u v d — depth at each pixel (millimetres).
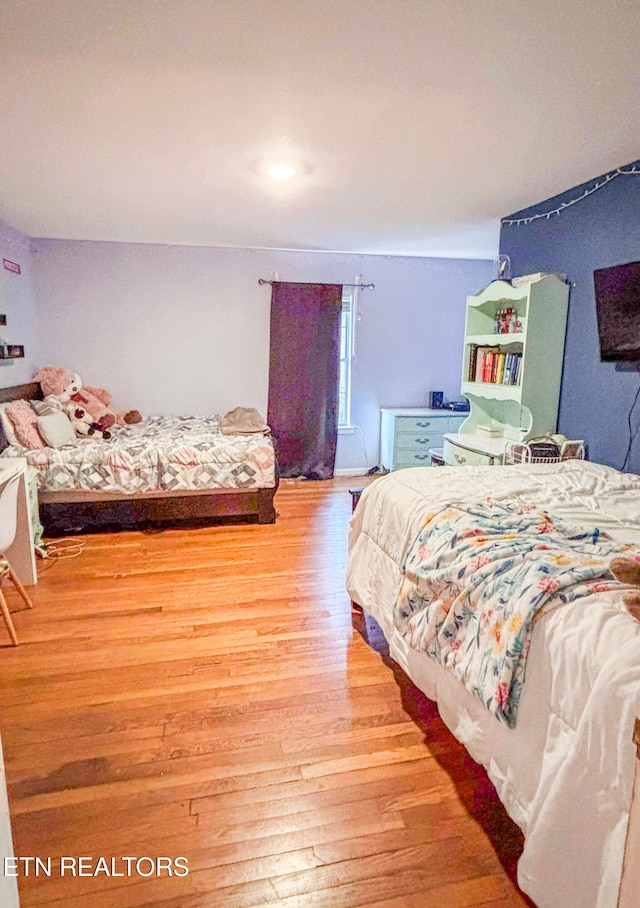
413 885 1325
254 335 5137
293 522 4105
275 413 5227
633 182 2582
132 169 2727
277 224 3941
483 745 1422
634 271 2496
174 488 3770
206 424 4625
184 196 3211
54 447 3684
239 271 5004
